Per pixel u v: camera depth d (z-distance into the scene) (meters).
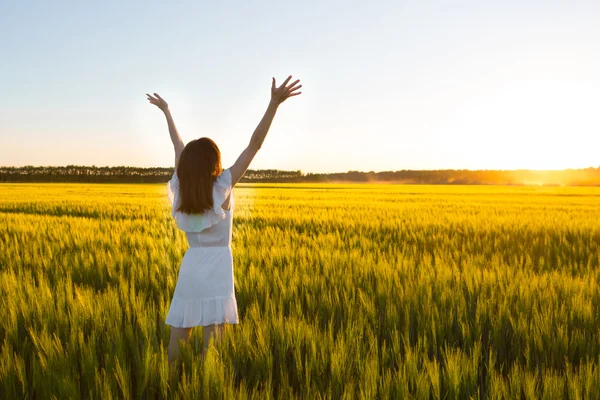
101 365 3.31
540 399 2.88
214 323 3.10
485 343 3.83
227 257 3.18
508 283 5.49
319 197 33.91
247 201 26.84
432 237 10.82
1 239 9.35
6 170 104.31
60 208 20.30
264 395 2.74
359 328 3.78
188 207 3.00
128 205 21.75
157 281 5.50
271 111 3.04
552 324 3.97
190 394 2.71
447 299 4.66
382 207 21.66
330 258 6.96
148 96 3.56
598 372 2.97
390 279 5.37
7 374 2.89
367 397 2.64
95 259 7.02
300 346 3.51
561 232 12.07
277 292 4.91
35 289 4.78
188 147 3.04
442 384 3.00
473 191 53.69
